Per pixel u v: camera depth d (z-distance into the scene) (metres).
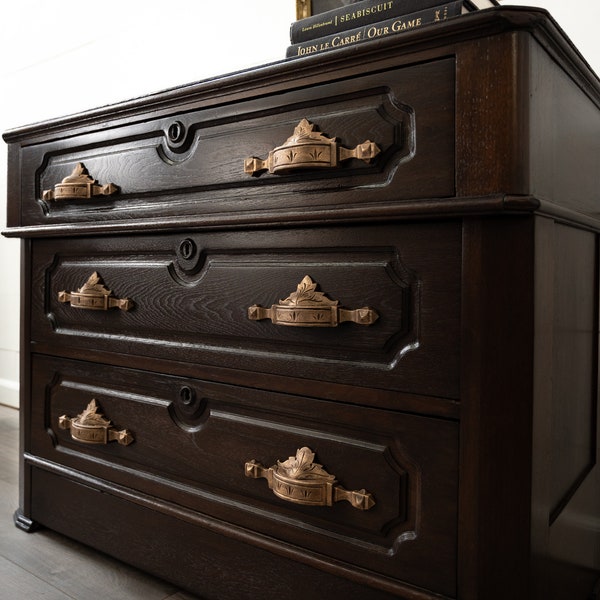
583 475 0.85
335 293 0.72
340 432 0.74
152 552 0.93
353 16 0.85
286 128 0.76
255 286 0.79
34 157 1.09
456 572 0.65
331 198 0.72
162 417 0.91
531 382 0.61
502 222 0.62
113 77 1.78
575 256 0.79
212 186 0.84
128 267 0.94
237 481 0.83
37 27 2.00
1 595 0.88
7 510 1.21
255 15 1.46
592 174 0.86
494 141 0.60
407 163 0.67
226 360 0.83
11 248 2.04
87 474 1.02
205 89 0.82
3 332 2.09
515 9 0.58
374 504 0.70
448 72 0.64
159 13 1.66
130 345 0.95
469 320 0.63
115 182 0.96
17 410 2.01
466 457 0.64
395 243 0.68
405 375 0.68
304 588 0.77
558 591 0.73
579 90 0.78
